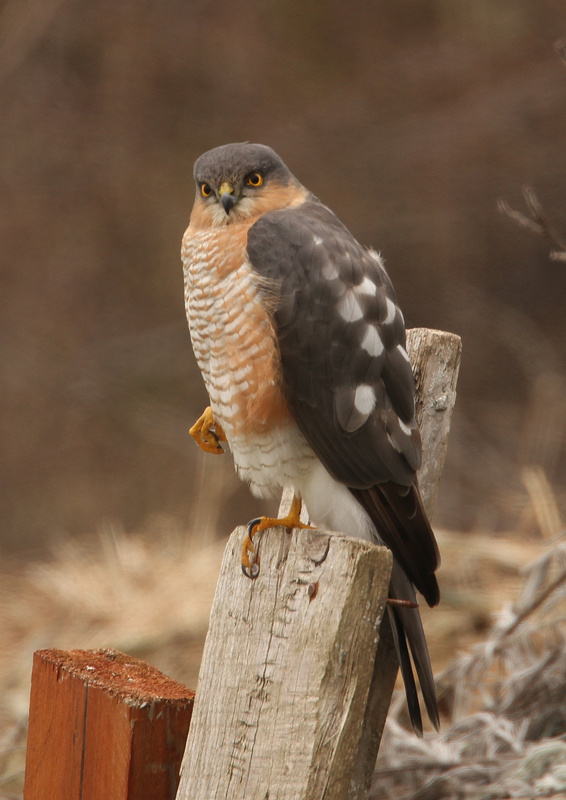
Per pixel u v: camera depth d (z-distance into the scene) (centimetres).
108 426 1753
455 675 759
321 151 1950
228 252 552
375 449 518
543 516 1041
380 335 529
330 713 394
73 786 447
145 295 1930
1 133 2008
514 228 1833
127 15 2070
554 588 707
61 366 1834
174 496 1584
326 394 528
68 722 452
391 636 476
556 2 1953
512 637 744
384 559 397
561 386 1675
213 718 419
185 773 422
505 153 1867
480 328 1802
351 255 546
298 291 533
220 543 1185
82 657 471
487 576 945
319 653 396
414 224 1872
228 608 426
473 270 1842
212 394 563
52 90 2038
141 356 1839
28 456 1722
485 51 1962
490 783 623
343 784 393
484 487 1426
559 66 1894
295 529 417
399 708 725
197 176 600
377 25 2039
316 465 544
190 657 936
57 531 1562
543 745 610
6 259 1939
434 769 656
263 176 593
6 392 1803
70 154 2006
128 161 2008
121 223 1978
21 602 1103
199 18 2073
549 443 1517
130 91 2041
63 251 1955
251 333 536
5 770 805
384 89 1975
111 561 1138
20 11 2055
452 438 1566
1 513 1622
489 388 1733
